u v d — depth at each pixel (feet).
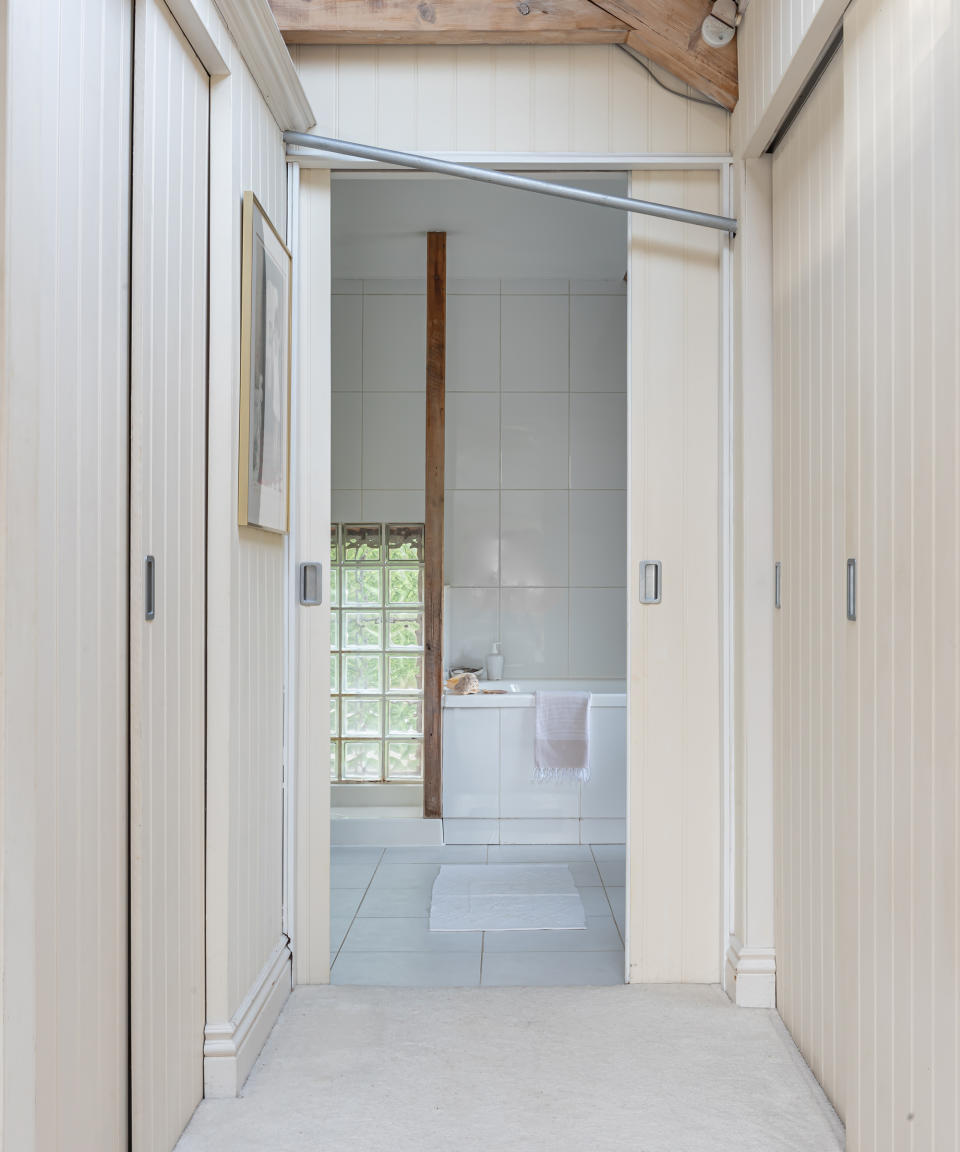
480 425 19.27
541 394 19.30
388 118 10.30
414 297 19.15
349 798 17.22
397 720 17.43
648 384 10.47
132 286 6.40
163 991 6.96
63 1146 5.34
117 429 6.15
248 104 8.66
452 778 16.49
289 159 10.23
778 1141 7.25
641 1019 9.40
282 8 9.87
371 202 15.55
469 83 10.30
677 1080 8.18
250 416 8.27
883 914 6.19
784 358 9.32
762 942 9.75
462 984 10.43
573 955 11.34
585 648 19.22
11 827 4.64
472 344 19.29
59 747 5.28
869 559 6.46
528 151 10.30
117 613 6.17
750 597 9.73
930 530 5.49
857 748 6.69
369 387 19.10
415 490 19.04
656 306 10.48
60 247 5.30
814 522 8.36
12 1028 4.66
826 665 8.01
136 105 6.39
